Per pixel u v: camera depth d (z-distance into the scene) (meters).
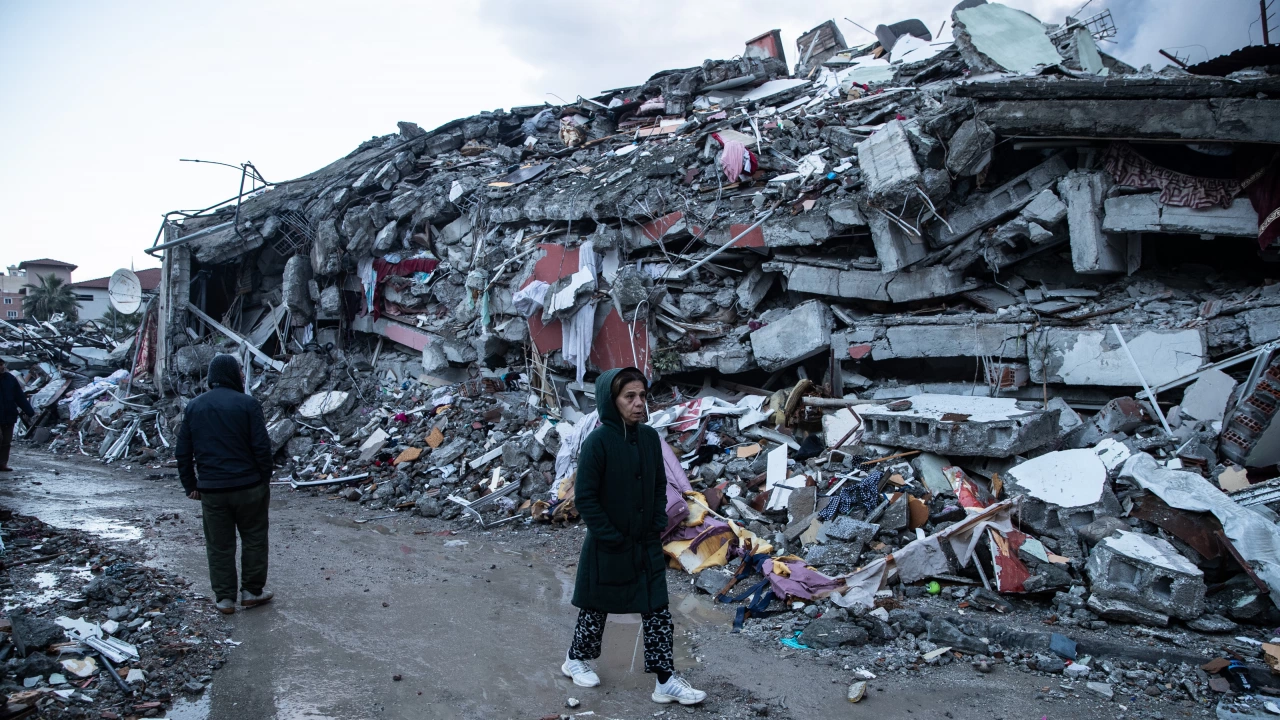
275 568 5.85
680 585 5.66
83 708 3.40
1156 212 6.84
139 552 6.03
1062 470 5.53
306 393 12.21
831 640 4.35
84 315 50.41
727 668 4.08
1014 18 9.22
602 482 3.55
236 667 3.98
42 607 4.47
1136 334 6.69
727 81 13.73
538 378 10.81
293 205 15.24
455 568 6.07
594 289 9.88
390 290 13.70
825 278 8.51
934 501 6.05
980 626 4.41
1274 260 6.87
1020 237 7.59
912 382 8.16
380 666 4.05
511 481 8.48
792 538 6.05
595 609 3.57
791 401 7.80
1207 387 6.20
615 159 12.69
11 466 10.85
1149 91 6.52
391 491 8.93
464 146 15.82
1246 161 6.52
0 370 9.95
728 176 9.85
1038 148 7.54
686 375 10.03
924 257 7.98
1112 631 4.33
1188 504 4.79
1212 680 3.70
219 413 4.68
